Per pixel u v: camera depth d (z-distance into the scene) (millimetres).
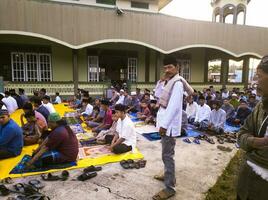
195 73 14734
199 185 2922
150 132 5438
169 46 11734
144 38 11234
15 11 9164
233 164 3613
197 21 12164
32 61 11320
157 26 11398
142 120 6898
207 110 5871
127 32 10922
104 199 2572
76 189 2771
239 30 13102
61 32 9922
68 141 3398
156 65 12734
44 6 9555
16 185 2758
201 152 4141
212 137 5223
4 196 2570
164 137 2525
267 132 1269
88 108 6840
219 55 14438
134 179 3049
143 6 14422
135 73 13320
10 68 11023
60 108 9109
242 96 9094
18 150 3707
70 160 3441
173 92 2428
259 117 1332
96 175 3129
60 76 11891
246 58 14414
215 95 10055
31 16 9406
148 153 4051
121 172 3254
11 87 10391
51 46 11562
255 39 13555
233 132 5727
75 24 10086
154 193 2711
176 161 3695
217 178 3119
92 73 12461
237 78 21562
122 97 8859
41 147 3379
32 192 2609
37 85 10820
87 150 4078
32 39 11203
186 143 4691
